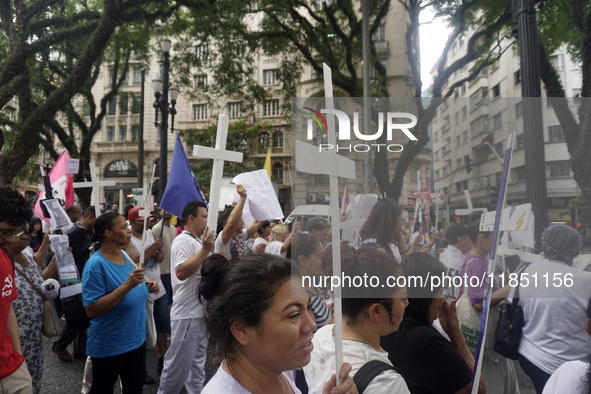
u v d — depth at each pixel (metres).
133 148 31.23
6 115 12.37
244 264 1.05
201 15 11.85
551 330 2.05
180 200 3.85
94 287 2.56
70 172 4.39
